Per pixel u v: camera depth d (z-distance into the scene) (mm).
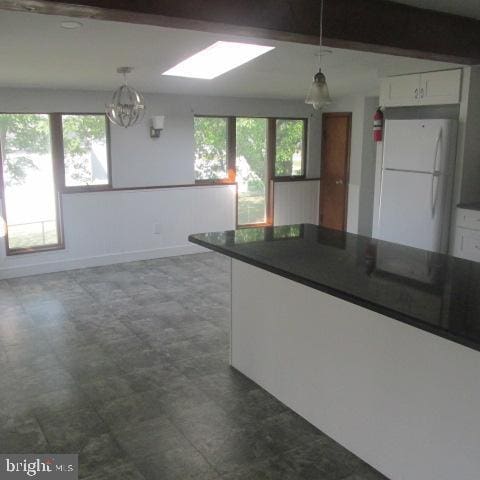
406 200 4887
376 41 3367
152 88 5738
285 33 3027
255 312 3207
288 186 7191
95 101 5723
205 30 2936
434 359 2121
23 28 3334
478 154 4762
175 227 6473
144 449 2613
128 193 6086
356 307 2459
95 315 4477
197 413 2947
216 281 5465
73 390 3209
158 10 2584
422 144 4668
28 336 4039
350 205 7000
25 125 5445
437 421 2145
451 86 4617
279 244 3086
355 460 2537
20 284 5352
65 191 5738
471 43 3867
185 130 6344
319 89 2865
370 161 6785
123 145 5984
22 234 5637
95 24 3367
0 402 3062
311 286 2318
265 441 2684
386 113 5480
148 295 5004
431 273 2441
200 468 2469
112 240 6090
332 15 3154
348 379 2559
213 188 6641
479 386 1967
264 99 6785
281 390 3055
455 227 4777
